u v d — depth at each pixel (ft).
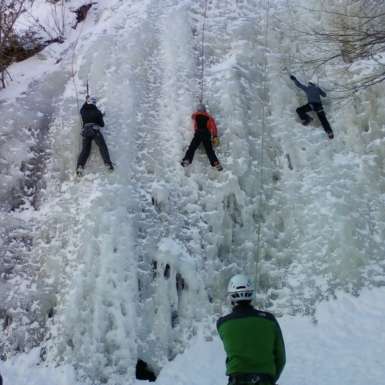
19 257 27.14
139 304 25.45
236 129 31.53
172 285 26.43
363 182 31.27
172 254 26.86
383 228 29.89
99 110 29.81
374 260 28.68
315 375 22.49
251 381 13.71
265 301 27.55
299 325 26.23
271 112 33.78
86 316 24.50
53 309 25.53
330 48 37.58
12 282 26.30
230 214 29.58
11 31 37.96
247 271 28.30
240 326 14.42
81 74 33.81
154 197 28.91
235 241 29.12
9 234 27.66
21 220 28.19
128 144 30.12
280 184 31.09
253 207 29.86
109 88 32.40
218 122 31.94
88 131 28.43
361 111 34.01
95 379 23.21
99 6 42.45
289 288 27.73
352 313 26.27
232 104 32.40
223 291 27.40
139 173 29.60
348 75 35.76
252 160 31.27
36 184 29.73
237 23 37.76
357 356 23.38
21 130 31.04
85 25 40.93
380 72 34.76
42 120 31.99
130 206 27.84
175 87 33.09
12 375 23.44
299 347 24.67
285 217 29.96
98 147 29.48
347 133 33.27
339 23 38.29
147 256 26.86
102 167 28.94
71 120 31.14
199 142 29.63
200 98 32.86
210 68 35.04
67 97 32.58
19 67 37.42
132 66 33.68
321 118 32.76
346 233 28.73
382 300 26.78
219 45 36.45
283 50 37.42
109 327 24.39
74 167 29.66
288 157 31.86
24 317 25.32
